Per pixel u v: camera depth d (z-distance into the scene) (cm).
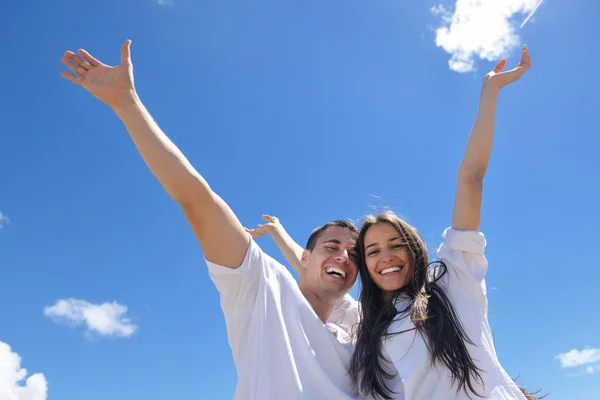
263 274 132
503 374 132
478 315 136
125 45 126
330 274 153
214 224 124
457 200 142
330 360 132
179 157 122
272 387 121
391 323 141
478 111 147
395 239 147
